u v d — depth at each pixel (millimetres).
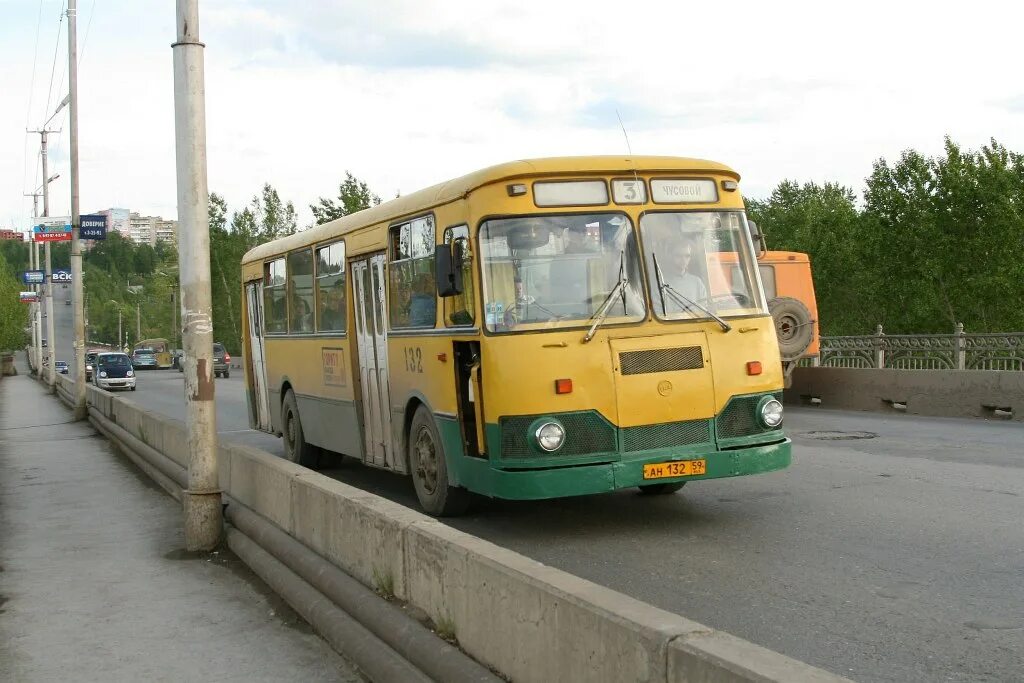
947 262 34656
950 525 8688
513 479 8531
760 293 9367
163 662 6297
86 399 33469
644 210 9117
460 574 5148
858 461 12695
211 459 9711
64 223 33250
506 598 4637
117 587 8344
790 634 5906
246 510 9711
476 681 4672
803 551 8000
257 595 7871
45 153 62938
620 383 8680
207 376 9742
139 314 174250
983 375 17562
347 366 12578
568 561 8086
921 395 18844
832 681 3025
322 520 7527
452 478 9625
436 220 9797
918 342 21344
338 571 6980
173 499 13242
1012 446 13609
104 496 13953
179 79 9648
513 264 8836
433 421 9977
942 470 11695
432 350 9875
